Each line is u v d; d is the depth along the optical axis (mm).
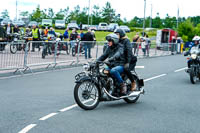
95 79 6977
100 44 18078
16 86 9859
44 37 23312
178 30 47844
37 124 5793
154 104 7742
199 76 11516
